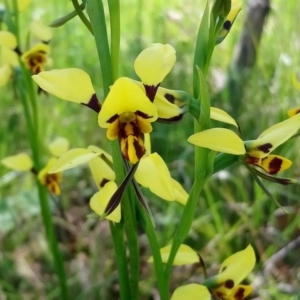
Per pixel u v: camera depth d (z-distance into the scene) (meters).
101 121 0.10
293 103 0.25
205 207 0.24
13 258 0.24
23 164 0.19
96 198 0.12
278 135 0.11
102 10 0.11
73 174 0.27
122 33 0.35
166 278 0.13
